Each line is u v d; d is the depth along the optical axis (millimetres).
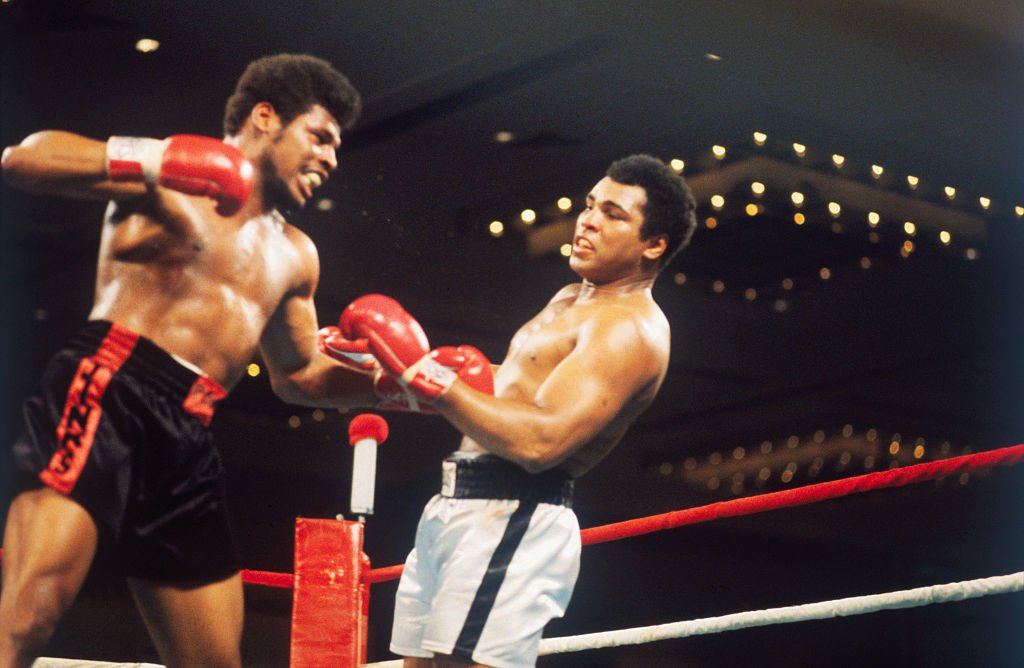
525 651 2115
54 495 1993
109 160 1982
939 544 11336
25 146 2029
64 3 6188
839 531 11148
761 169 7969
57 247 8242
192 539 2143
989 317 10000
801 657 10930
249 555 9219
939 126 7434
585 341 2219
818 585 11242
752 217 8539
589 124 7641
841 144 7719
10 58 6574
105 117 7078
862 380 10695
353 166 8117
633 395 2225
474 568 2129
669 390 10711
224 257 2191
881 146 7711
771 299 10023
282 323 2445
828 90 7113
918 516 11344
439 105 7434
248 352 2236
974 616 11172
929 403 11055
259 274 2256
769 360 10438
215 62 6723
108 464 2014
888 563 11367
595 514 10656
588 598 10555
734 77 7047
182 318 2137
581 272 2365
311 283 2453
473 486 2201
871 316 10062
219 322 2174
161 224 2139
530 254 9055
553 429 2113
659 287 9836
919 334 10195
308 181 2301
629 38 6715
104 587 7812
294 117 2273
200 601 2189
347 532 2602
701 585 10945
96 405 2031
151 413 2072
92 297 8586
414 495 10008
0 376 8438
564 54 6871
